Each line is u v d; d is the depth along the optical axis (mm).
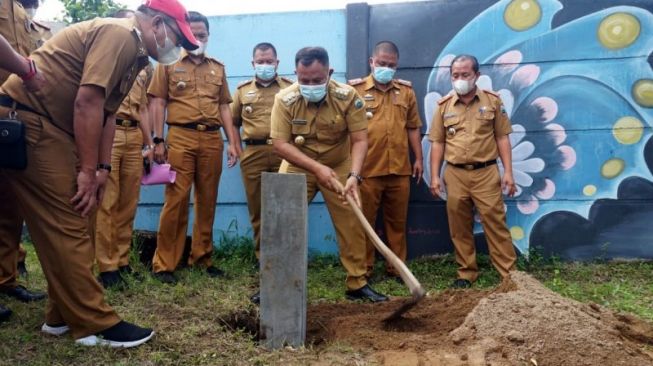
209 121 4547
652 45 5043
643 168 5090
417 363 2623
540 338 2758
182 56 4551
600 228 5164
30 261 4934
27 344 2859
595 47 5137
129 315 3318
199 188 4652
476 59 4875
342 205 3930
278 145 3805
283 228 2984
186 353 2834
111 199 4070
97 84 2578
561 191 5227
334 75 5535
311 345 2986
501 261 4559
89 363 2670
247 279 4586
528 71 5242
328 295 4199
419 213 5410
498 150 4727
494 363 2619
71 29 2742
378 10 5441
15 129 2535
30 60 2547
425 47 5387
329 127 3877
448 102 4809
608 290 4309
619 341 2822
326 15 5512
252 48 5629
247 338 3105
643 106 5074
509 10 5250
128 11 3885
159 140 4488
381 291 4469
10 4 3656
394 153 4746
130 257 4812
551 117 5223
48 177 2645
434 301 3738
